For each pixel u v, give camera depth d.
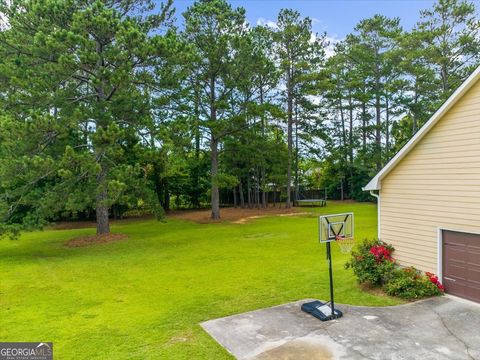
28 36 12.83
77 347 5.42
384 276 7.73
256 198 27.62
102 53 12.63
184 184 26.11
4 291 8.30
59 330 6.06
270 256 11.22
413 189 8.05
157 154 14.08
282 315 6.53
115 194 12.01
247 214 22.97
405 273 7.69
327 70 24.17
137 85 14.27
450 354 5.03
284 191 29.28
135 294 7.93
